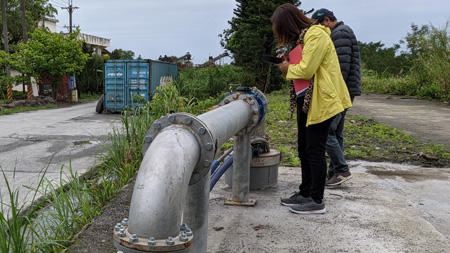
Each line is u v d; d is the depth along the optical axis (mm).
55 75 26000
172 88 7176
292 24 3170
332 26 3980
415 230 3039
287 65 3152
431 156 5629
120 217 3316
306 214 3367
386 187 4219
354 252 2672
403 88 19656
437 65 15852
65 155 7023
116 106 16656
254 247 2752
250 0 25844
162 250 1236
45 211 3406
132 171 4711
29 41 24828
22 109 18828
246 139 3525
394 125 9109
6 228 2738
